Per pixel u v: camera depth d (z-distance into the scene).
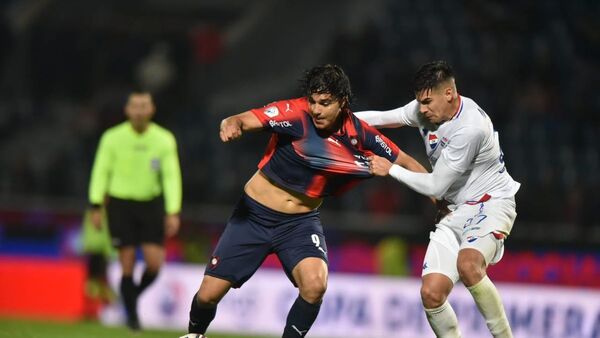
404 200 49.22
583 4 73.12
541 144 58.00
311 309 18.92
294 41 72.56
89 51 72.19
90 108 66.69
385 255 42.56
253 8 79.25
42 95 70.00
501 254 20.16
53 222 43.28
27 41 71.12
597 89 65.38
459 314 37.69
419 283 38.91
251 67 74.50
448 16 71.19
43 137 64.56
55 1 76.00
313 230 19.67
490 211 19.81
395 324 38.50
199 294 19.91
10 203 47.09
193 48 74.75
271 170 19.48
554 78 65.50
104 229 37.62
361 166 19.34
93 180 30.11
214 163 55.88
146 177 30.03
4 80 68.88
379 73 61.06
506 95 62.56
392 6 71.31
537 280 41.91
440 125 19.67
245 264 19.75
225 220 42.78
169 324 37.81
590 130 60.34
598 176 55.72
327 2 73.44
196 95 71.44
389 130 54.94
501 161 20.34
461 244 19.73
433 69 19.14
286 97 68.62
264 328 37.88
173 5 80.44
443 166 19.19
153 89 69.81
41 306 38.34
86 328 32.50
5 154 62.25
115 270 38.09
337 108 18.48
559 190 52.22
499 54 66.88
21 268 38.38
